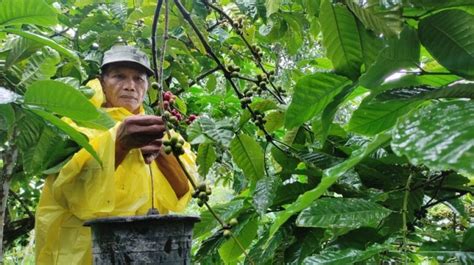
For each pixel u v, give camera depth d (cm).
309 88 93
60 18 232
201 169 128
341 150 122
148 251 114
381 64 68
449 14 65
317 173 108
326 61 154
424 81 77
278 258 103
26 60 131
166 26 110
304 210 70
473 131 38
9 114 96
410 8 78
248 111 124
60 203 161
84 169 151
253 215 118
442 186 107
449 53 67
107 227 116
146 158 146
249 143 126
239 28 168
